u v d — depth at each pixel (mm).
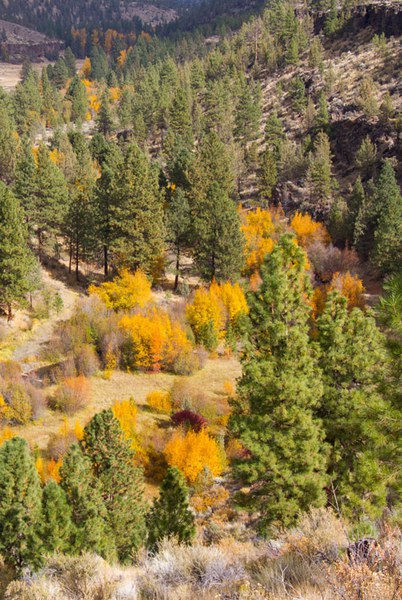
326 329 18844
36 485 20500
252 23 194000
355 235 72562
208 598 6824
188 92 137375
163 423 39312
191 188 76438
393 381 10266
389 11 135500
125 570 9305
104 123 145750
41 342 52656
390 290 9672
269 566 7184
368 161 89688
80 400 41719
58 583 8500
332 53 143125
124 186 62812
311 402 17391
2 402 39688
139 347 48250
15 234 53031
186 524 19359
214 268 65000
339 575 5422
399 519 10602
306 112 111625
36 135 145375
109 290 57469
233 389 45219
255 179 102125
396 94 104438
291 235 19094
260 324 18875
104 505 21484
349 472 15852
